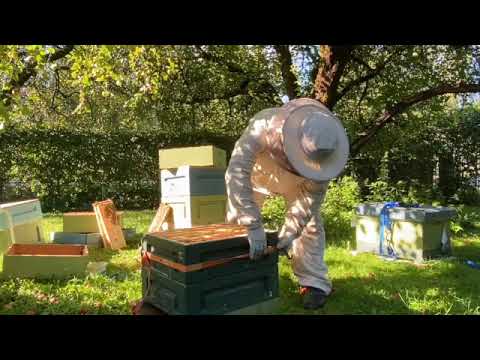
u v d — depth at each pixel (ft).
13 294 12.54
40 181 39.42
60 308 11.46
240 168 10.53
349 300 12.59
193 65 41.09
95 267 15.79
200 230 11.72
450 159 42.06
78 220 22.07
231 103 44.34
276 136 10.31
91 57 20.99
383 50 33.19
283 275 15.23
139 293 13.01
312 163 10.19
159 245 10.37
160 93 41.39
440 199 27.81
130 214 34.40
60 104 46.98
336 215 24.79
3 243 17.24
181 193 18.12
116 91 41.57
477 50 30.78
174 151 18.31
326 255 18.85
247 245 10.55
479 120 41.39
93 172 40.65
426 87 32.86
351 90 36.14
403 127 35.09
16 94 15.07
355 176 38.60
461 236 24.07
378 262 17.60
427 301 12.49
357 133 31.65
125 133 41.27
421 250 17.43
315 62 35.55
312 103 11.05
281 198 25.03
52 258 14.58
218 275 9.93
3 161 38.63
